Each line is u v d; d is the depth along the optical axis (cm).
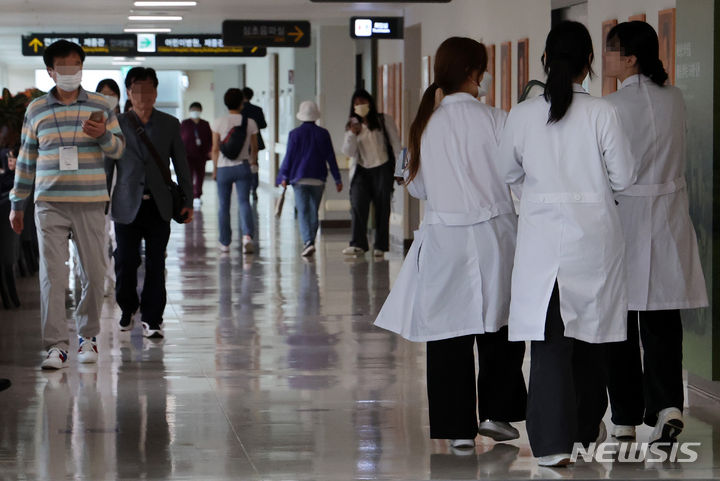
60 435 847
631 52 803
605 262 728
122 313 1312
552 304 734
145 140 1218
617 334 736
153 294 1262
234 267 1911
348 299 1556
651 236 803
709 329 934
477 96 823
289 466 763
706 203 935
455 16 1950
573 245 726
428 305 793
